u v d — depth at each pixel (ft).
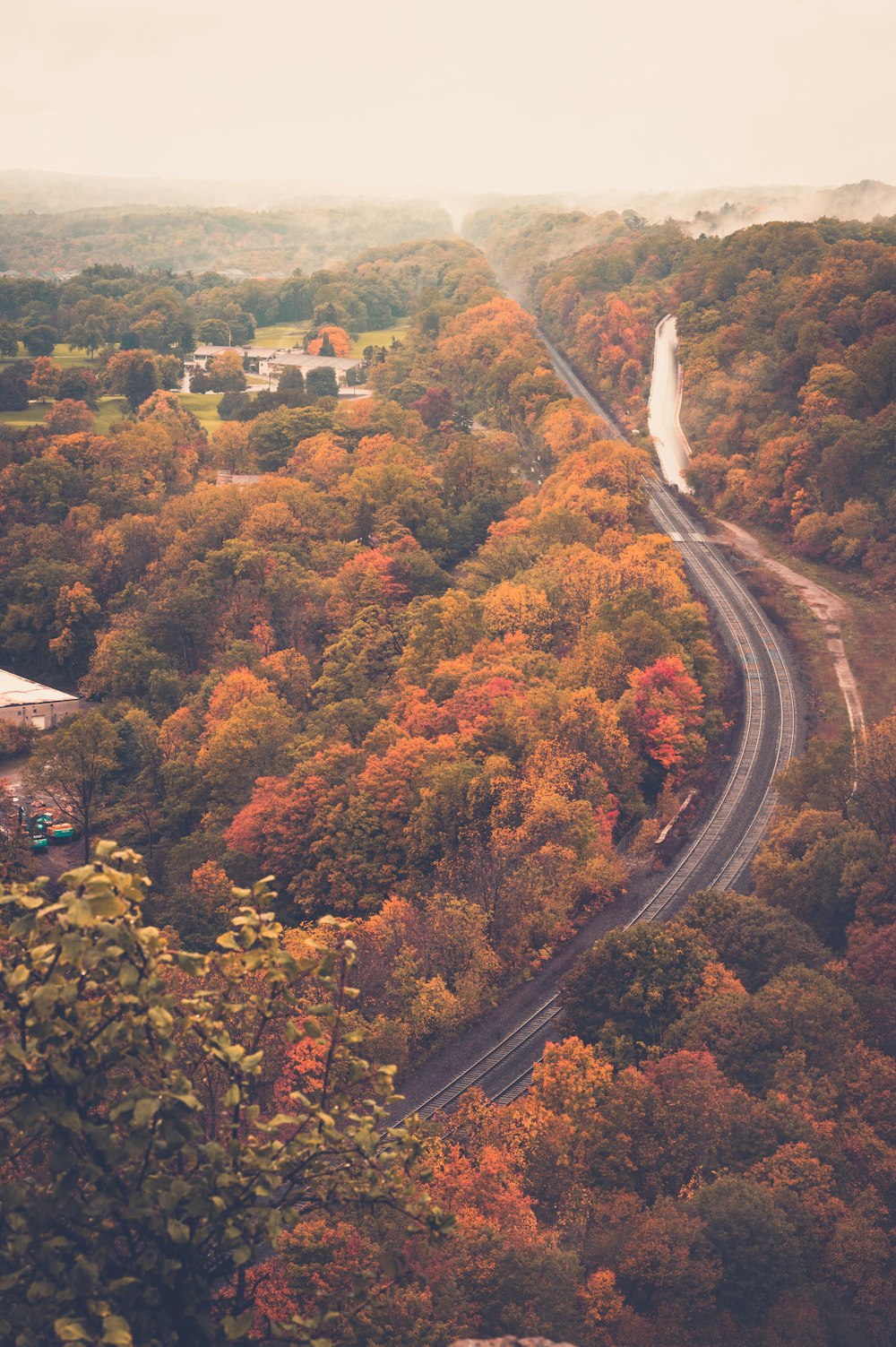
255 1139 82.58
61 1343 74.95
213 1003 84.23
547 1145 278.46
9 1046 73.00
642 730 529.04
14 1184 73.46
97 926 74.08
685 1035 329.93
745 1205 252.21
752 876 451.94
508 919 415.03
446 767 492.13
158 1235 77.30
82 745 593.83
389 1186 86.58
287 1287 209.67
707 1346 230.89
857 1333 242.99
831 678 630.33
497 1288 223.51
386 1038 344.49
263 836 523.70
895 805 440.04
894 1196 279.49
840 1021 321.32
